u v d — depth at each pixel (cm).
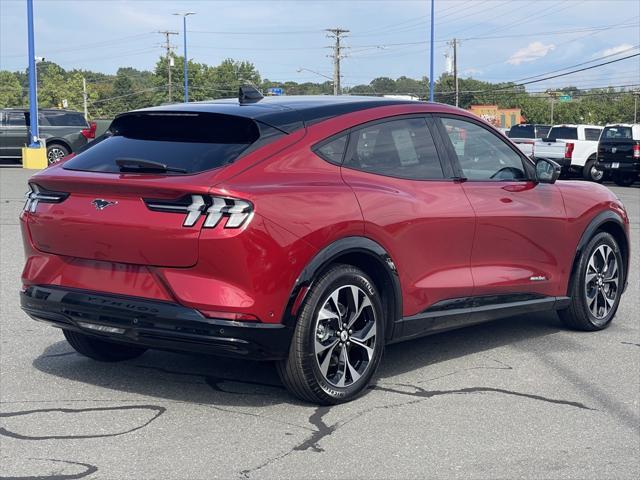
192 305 429
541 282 614
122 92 16175
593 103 14775
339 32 8175
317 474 377
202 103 514
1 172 2414
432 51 4844
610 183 2802
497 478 376
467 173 566
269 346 440
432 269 528
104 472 376
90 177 456
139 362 555
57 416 449
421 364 564
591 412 470
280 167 457
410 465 389
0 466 381
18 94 17425
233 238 423
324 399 468
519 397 495
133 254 443
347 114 505
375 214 484
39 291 477
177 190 427
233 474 376
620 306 767
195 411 460
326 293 458
